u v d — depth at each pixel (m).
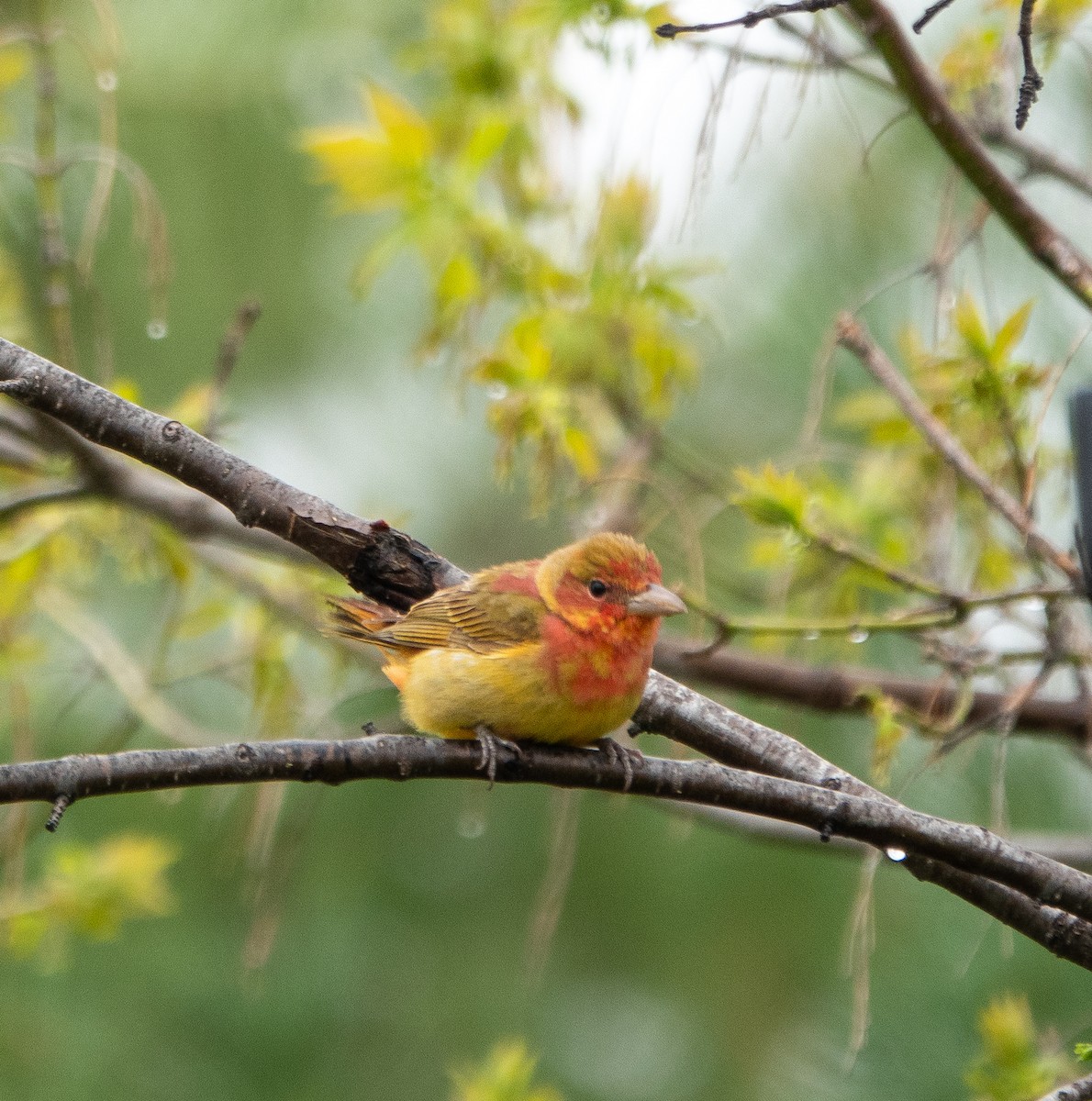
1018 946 10.70
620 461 11.04
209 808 12.40
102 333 10.48
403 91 13.12
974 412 9.94
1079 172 10.34
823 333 12.16
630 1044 12.19
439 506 13.26
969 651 9.84
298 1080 12.41
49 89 10.66
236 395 13.10
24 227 13.15
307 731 11.21
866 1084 10.41
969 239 9.77
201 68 12.95
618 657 7.84
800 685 10.80
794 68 9.27
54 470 11.09
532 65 11.18
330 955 12.68
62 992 12.63
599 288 10.66
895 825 6.81
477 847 13.02
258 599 11.48
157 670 11.66
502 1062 10.21
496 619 7.91
